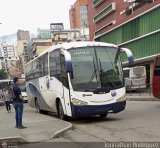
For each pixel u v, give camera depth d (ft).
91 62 49.80
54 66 56.39
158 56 70.38
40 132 40.09
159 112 57.47
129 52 51.72
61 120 50.85
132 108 69.15
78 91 48.44
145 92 125.70
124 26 170.81
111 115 57.82
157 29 141.59
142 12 151.74
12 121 53.88
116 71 50.83
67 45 51.26
